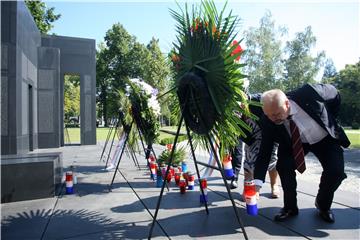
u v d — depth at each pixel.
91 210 4.16
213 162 5.13
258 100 4.01
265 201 4.45
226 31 2.95
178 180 5.75
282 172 3.73
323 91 3.63
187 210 4.11
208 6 3.05
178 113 4.13
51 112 14.48
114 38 55.00
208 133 3.04
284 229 3.35
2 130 9.27
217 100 3.00
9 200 4.61
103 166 8.27
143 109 5.99
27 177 4.73
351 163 8.86
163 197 4.82
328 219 3.54
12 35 9.54
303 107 3.53
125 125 7.07
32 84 13.03
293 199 3.68
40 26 28.30
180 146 7.68
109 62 55.06
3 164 4.61
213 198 4.69
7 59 9.42
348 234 3.18
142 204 4.44
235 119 3.11
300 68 40.38
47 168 4.86
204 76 3.06
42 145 14.27
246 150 4.45
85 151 12.66
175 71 3.62
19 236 3.25
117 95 7.71
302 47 40.91
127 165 8.29
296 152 3.58
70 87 58.81
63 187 5.58
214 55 2.99
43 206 4.38
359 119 46.34
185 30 3.24
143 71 53.12
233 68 2.90
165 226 3.51
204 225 3.53
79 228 3.48
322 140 3.64
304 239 3.07
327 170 3.47
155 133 6.10
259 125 3.97
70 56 16.61
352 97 41.81
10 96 9.45
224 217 3.79
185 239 3.12
